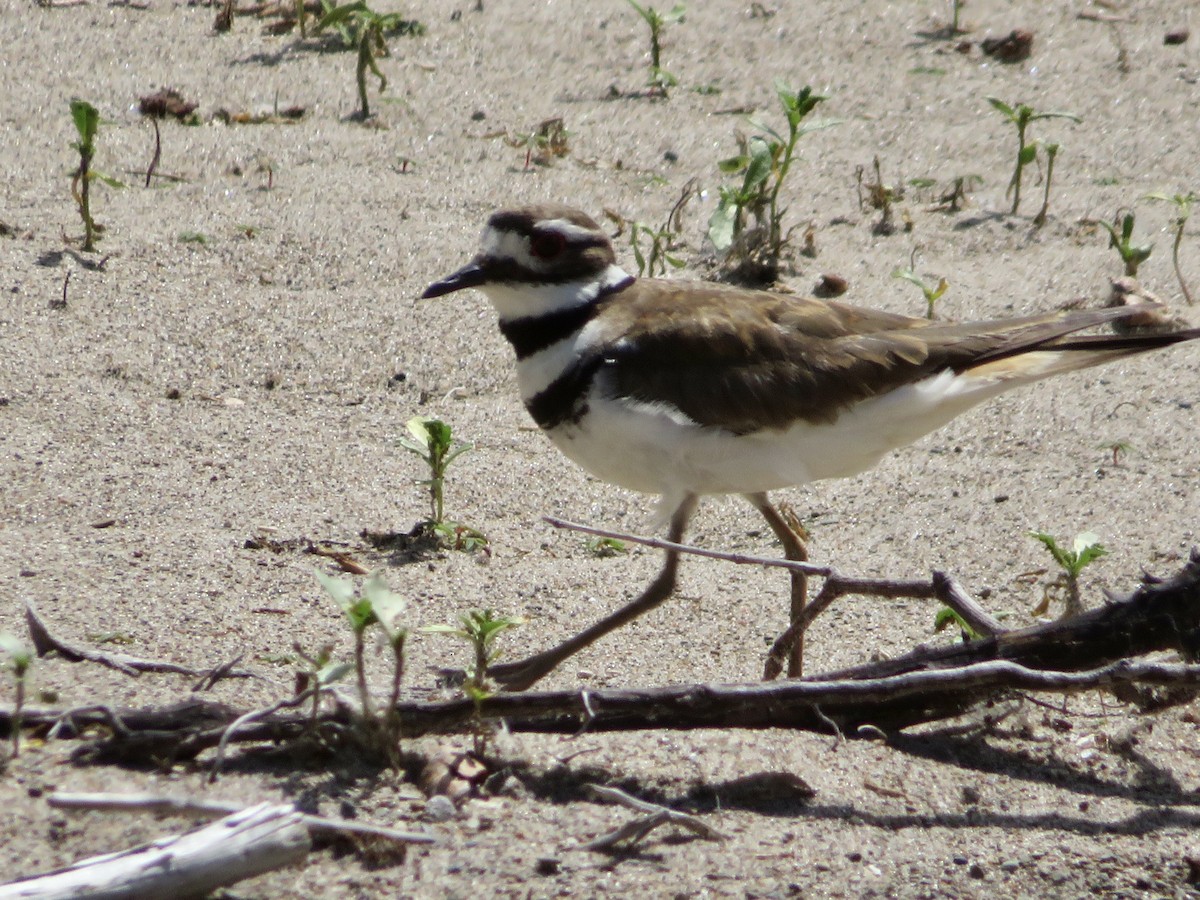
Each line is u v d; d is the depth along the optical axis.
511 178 16.20
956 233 15.37
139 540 9.81
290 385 12.41
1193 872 6.60
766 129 14.45
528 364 9.05
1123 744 7.81
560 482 11.31
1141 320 13.21
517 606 9.43
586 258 8.91
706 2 21.66
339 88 18.30
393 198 15.61
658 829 6.56
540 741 7.21
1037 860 6.60
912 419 8.83
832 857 6.48
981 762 7.62
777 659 8.09
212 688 7.58
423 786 6.66
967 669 7.18
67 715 6.75
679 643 9.08
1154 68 19.34
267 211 15.13
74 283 13.43
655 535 10.70
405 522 10.48
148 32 19.75
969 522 10.70
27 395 11.78
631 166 16.67
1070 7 21.42
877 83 19.09
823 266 14.62
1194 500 10.77
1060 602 9.48
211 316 13.20
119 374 12.24
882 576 9.94
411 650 8.66
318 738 6.70
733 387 8.56
